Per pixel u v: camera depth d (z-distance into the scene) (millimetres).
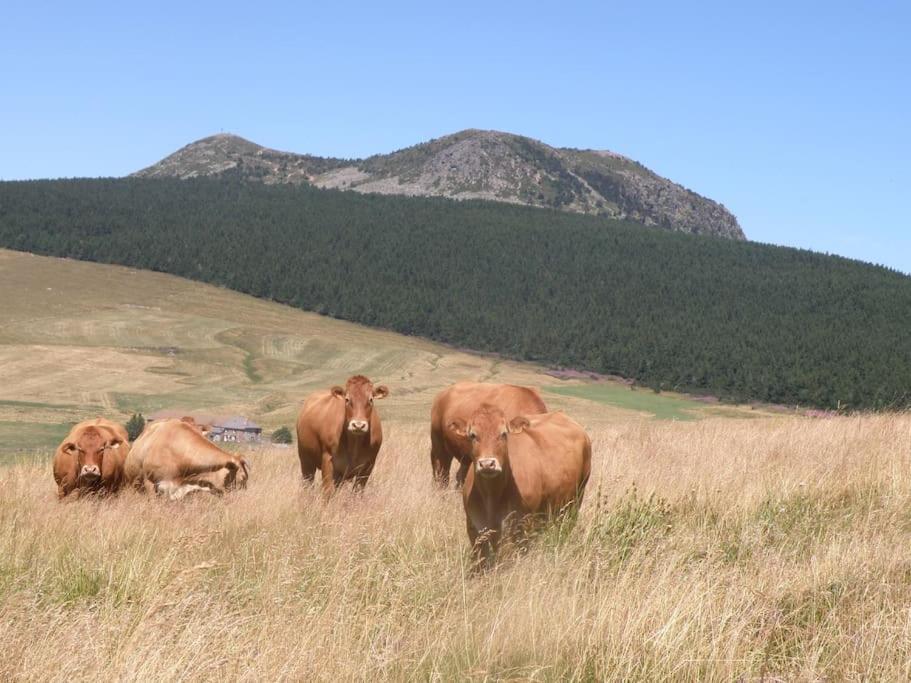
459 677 5391
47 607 6516
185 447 13352
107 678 5219
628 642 5469
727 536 8375
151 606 6180
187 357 147250
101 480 14102
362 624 6234
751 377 140875
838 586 6457
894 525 8398
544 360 185000
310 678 5375
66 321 167875
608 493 9812
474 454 8180
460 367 161125
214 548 8891
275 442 89938
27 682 5301
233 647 5629
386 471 15391
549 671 5441
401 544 8523
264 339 167125
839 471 10812
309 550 8281
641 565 7215
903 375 126812
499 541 8125
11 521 9867
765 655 5555
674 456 14430
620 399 135375
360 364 153375
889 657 5219
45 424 91750
